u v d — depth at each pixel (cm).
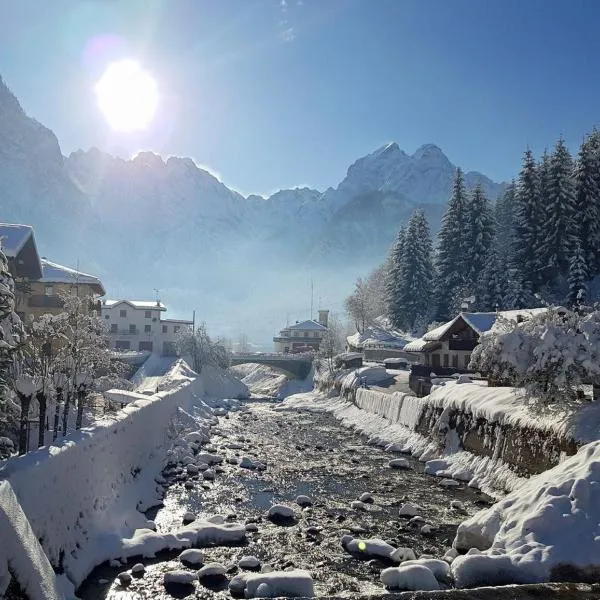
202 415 5103
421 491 2552
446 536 1891
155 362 8938
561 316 2416
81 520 1595
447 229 8488
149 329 10406
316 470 3006
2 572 950
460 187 8625
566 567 1317
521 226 7625
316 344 13812
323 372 8569
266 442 4003
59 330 2536
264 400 8438
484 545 1588
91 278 5372
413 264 8875
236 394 8994
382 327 10231
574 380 2205
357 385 6181
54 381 2305
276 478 2788
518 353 2338
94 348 2609
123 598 1350
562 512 1420
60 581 1330
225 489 2522
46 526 1362
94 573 1497
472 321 5069
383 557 1684
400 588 1416
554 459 2159
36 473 1337
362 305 10800
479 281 7638
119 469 2089
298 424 5191
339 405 6397
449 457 3080
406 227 9575
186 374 6938
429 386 4409
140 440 2570
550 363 2234
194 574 1477
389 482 2736
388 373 6631
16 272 4162
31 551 1052
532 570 1320
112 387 3281
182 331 9644
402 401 4294
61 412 2716
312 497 2425
